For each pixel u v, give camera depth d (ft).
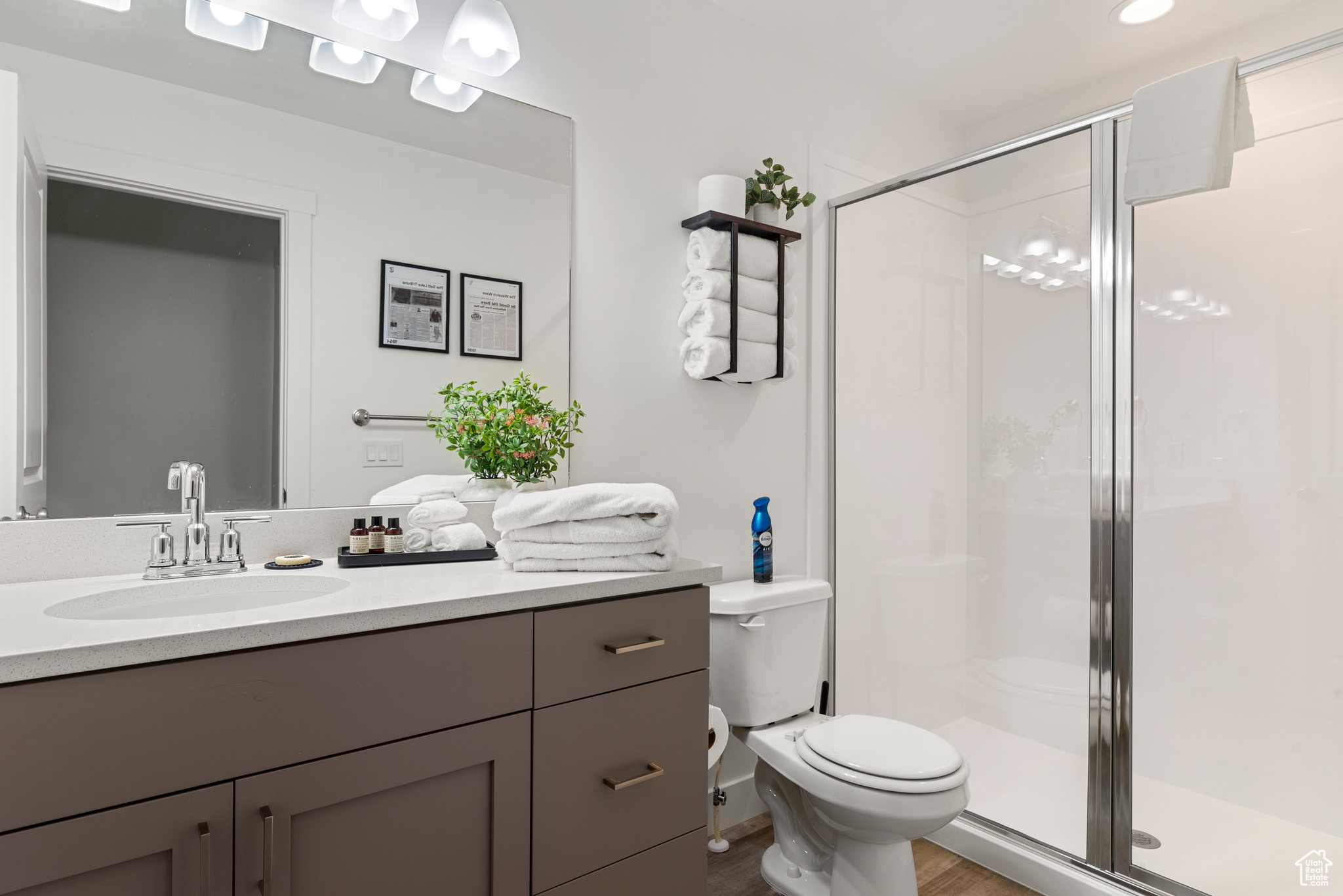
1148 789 5.65
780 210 7.20
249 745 2.91
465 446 5.26
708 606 4.60
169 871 2.77
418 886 3.39
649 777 4.15
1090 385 5.91
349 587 3.77
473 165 5.34
